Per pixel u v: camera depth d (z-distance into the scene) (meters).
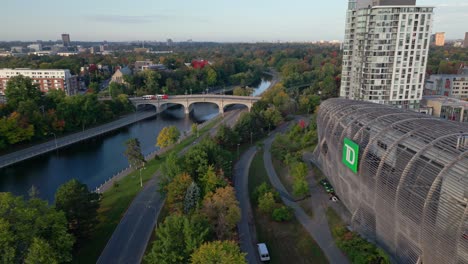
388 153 63.06
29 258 49.88
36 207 58.97
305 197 93.75
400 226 59.44
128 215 85.19
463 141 54.50
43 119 162.75
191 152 95.31
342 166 81.12
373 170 65.81
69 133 174.88
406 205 56.09
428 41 165.50
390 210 60.97
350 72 192.12
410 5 162.38
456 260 47.75
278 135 139.88
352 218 76.19
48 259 52.00
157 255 55.88
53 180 122.00
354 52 185.38
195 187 77.62
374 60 169.00
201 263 50.41
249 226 80.19
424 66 170.00
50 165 137.38
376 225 68.19
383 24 162.38
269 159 127.31
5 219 53.53
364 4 178.38
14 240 52.00
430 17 161.12
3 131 142.12
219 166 96.75
